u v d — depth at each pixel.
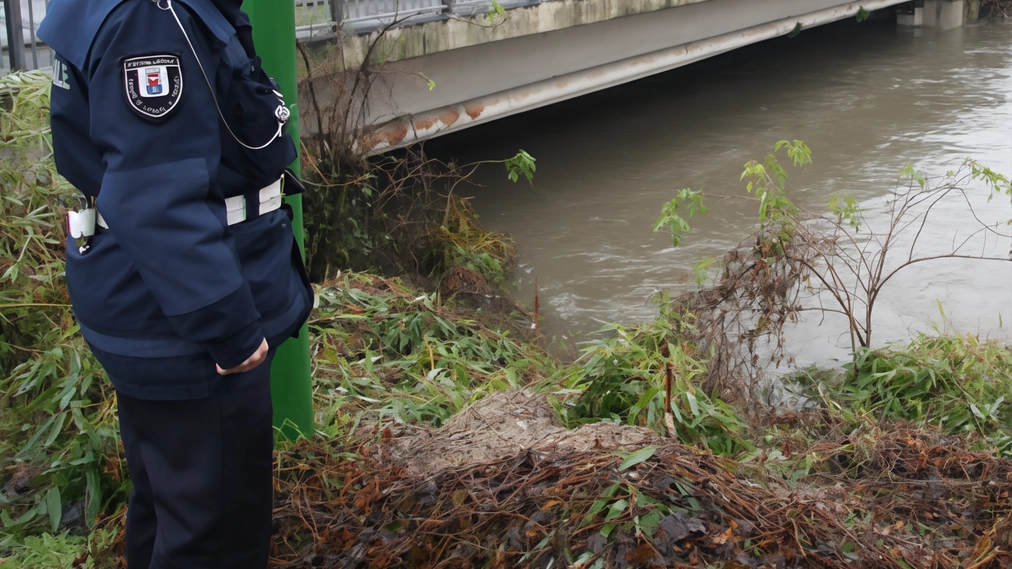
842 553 2.41
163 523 1.97
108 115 1.65
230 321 1.72
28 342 3.83
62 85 1.81
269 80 2.04
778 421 4.50
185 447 1.92
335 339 4.59
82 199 2.03
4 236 4.05
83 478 2.99
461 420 3.30
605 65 10.34
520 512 2.48
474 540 2.42
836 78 14.31
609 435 2.98
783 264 5.24
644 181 9.09
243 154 1.89
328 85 6.93
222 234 1.73
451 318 5.34
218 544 1.99
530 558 2.30
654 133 11.05
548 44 9.32
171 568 1.97
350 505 2.70
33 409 3.25
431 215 7.21
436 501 2.62
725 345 4.84
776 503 2.58
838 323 5.87
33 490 2.97
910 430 4.01
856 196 8.41
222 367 1.79
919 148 10.06
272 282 1.99
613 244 7.33
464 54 8.40
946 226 7.57
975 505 3.21
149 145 1.65
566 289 6.46
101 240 1.85
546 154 10.15
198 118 1.70
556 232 7.61
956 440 3.97
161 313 1.82
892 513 3.14
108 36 1.66
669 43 11.20
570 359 5.46
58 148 1.86
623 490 2.44
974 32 19.25
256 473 2.02
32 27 5.32
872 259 6.83
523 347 5.35
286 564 2.45
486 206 8.28
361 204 6.70
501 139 10.81
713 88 13.77
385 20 7.26
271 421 2.03
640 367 4.08
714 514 2.42
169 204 1.65
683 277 6.60
